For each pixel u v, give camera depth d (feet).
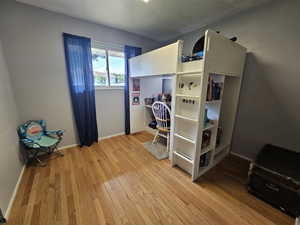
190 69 5.22
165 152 7.77
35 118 6.96
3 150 4.41
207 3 5.90
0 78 4.99
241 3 5.85
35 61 6.57
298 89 5.34
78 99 7.97
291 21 5.18
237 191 4.97
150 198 4.61
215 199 4.60
